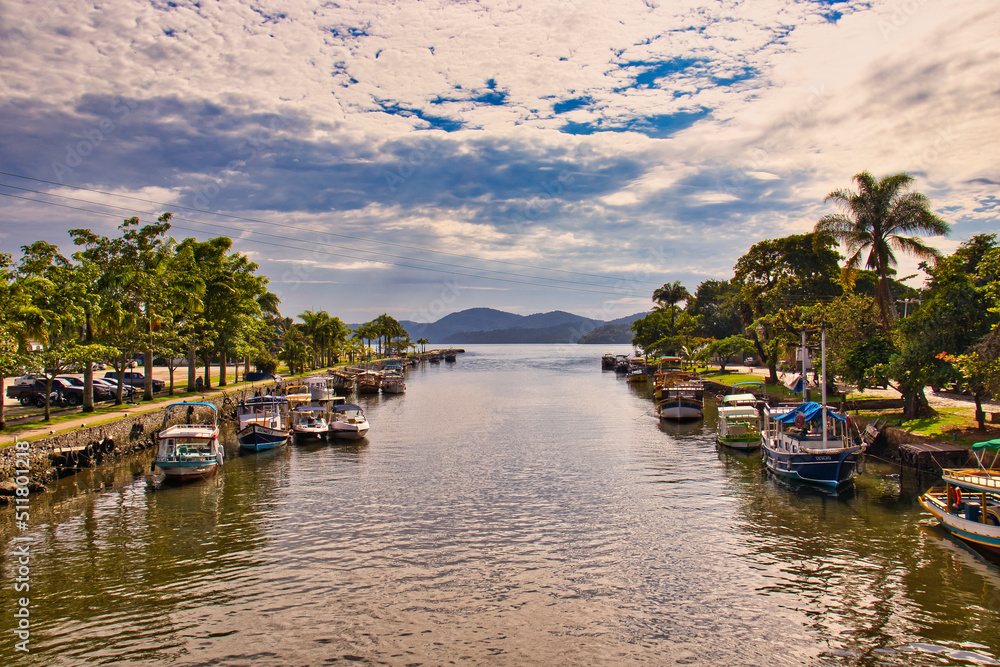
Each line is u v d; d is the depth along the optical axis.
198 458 34.53
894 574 20.72
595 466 37.25
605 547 23.47
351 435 48.19
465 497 30.47
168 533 25.42
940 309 37.28
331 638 16.92
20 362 34.84
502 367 169.38
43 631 17.36
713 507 28.41
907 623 17.55
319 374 106.19
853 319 48.00
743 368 100.38
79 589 20.06
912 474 33.59
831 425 34.03
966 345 36.62
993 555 21.86
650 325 137.88
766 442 37.44
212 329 66.75
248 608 18.69
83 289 42.53
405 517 27.31
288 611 18.48
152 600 19.22
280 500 30.34
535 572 21.20
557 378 120.19
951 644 16.42
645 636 17.02
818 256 78.06
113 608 18.72
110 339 49.12
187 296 59.19
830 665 15.59
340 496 30.97
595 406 70.06
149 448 43.44
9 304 34.25
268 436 43.94
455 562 22.09
